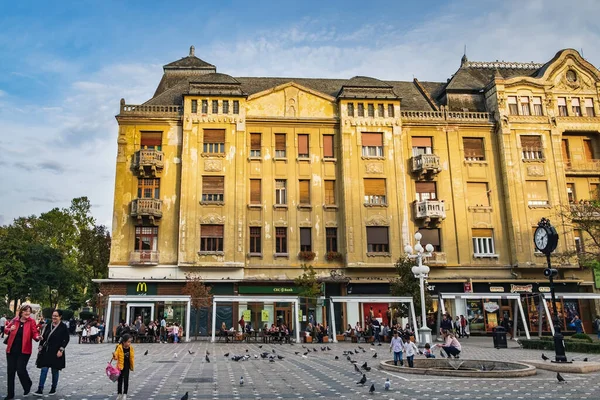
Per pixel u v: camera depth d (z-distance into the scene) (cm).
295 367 1720
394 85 4566
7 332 1076
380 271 3647
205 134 3762
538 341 2433
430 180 3881
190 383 1343
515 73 4641
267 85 4281
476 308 3666
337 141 3903
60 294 5612
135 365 1769
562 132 4028
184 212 3588
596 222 3512
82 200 6081
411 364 1631
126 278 3456
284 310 3494
